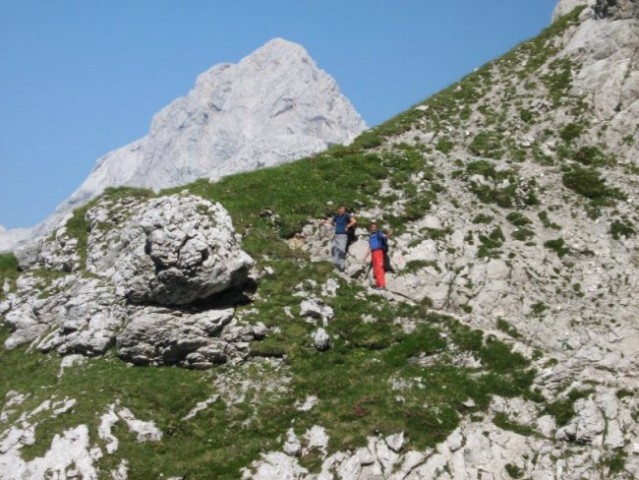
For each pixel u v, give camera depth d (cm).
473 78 5738
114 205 4706
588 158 4838
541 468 3136
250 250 4062
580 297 3959
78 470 3027
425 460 3130
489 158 4900
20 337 4181
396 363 3622
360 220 4312
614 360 3584
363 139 5125
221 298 3781
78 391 3391
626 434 3195
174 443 3228
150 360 3625
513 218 4406
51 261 4612
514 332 3803
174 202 3800
